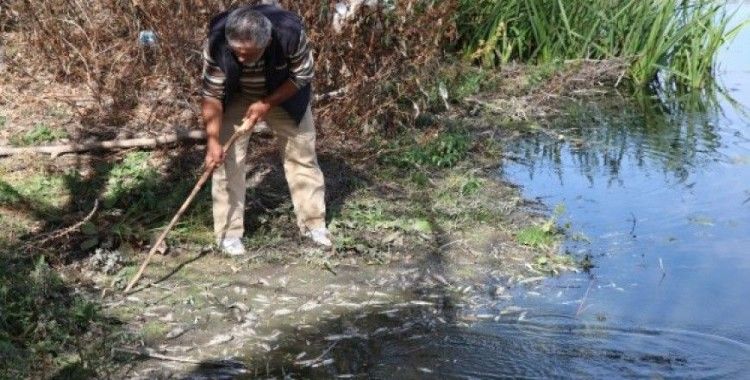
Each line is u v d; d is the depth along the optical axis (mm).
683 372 4758
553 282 5730
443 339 5047
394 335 5074
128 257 5754
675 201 7074
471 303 5453
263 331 5066
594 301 5504
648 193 7227
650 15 10453
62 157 6848
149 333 4980
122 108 7473
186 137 7039
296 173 5969
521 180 7426
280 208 6395
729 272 5918
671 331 5168
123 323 5055
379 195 6805
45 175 6547
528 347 4980
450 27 9039
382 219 6426
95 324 4938
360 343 4984
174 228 6078
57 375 4523
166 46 7309
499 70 10094
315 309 5320
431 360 4840
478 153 7938
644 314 5359
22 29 8469
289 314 5254
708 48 10359
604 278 5793
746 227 6617
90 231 5867
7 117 7418
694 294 5617
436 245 6148
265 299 5398
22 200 6207
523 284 5703
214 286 5508
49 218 6027
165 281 5531
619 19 10555
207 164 5484
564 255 6070
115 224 5980
